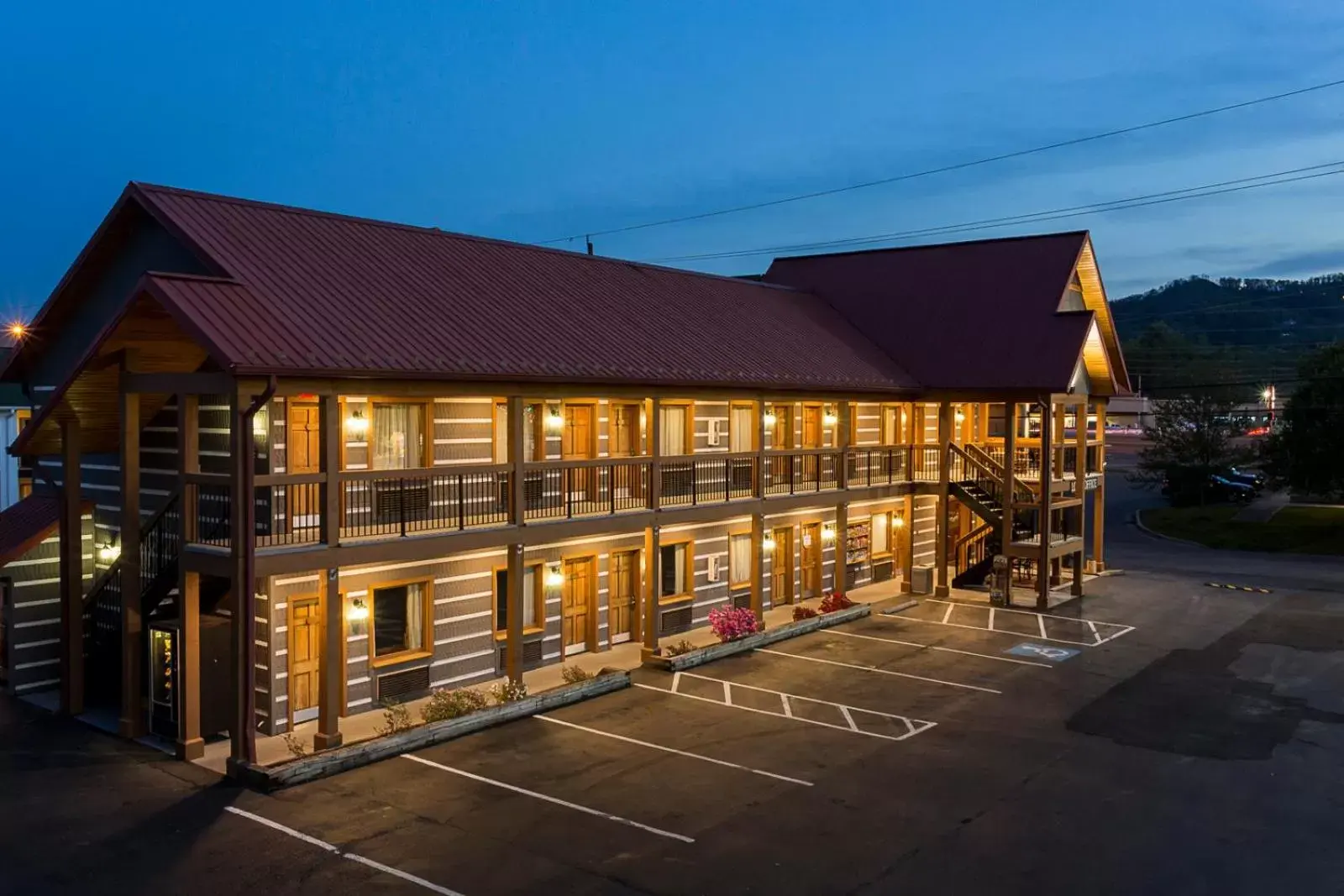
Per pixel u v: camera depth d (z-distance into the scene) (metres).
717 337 23.12
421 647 17.27
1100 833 11.80
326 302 15.80
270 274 15.83
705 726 15.73
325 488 14.14
